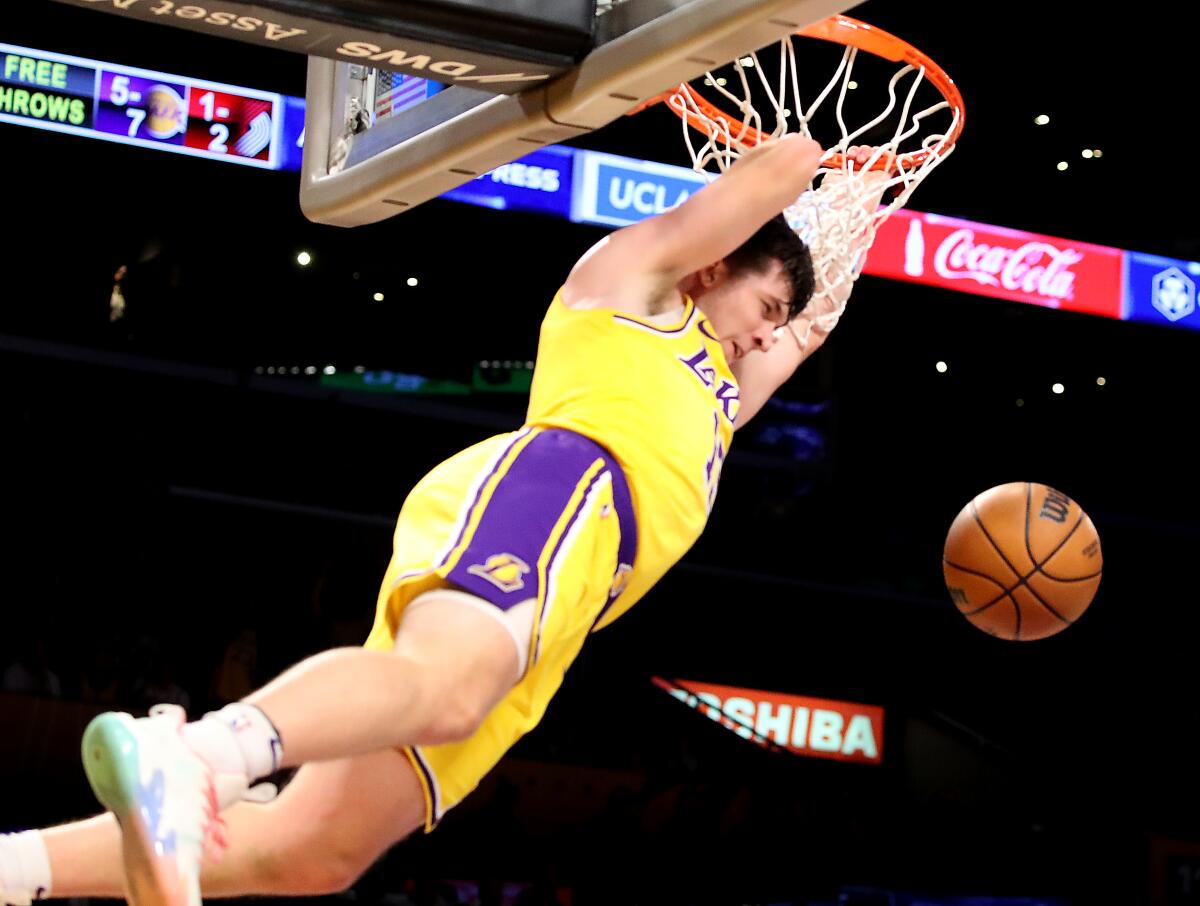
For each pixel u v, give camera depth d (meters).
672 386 2.30
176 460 10.31
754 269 2.45
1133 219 10.58
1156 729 11.49
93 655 8.28
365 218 2.76
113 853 2.08
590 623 2.27
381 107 2.67
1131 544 12.45
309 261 10.58
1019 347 12.10
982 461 12.61
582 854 7.91
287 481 10.72
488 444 2.30
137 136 7.43
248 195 10.01
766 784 9.36
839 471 12.41
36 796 7.12
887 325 11.96
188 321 10.68
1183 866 9.48
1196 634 12.23
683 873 8.15
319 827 2.20
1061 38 8.88
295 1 2.06
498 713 2.23
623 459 2.24
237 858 2.20
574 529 2.16
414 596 2.10
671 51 2.11
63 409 9.87
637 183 8.23
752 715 11.10
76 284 10.30
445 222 10.40
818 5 2.00
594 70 2.21
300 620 9.51
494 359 11.65
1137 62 9.10
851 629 11.92
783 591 11.87
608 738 9.37
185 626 9.09
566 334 2.33
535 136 2.36
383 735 1.89
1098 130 9.84
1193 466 12.67
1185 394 12.36
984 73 9.24
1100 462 12.67
